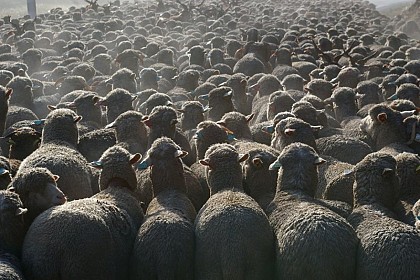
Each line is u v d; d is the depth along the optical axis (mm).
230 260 10492
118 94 18344
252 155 14078
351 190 13344
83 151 15859
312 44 33000
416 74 24797
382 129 16781
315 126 15812
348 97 19875
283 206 11820
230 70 26031
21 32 37875
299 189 12656
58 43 31781
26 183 11367
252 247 10633
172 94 21547
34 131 15898
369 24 50344
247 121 17125
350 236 10539
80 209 10680
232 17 49125
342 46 34469
